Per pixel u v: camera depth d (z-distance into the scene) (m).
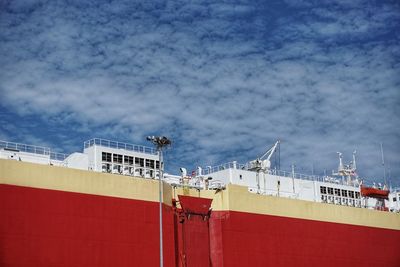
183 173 94.25
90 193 75.31
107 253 74.88
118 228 76.50
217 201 88.44
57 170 73.56
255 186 104.31
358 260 100.38
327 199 113.00
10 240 68.44
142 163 92.25
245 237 88.25
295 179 110.00
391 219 107.50
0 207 68.62
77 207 73.88
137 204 78.88
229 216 87.44
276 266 90.19
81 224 73.69
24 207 70.12
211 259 85.94
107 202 76.31
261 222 90.38
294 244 93.12
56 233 71.62
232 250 86.56
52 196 72.31
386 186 125.94
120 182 78.25
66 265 71.50
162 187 82.12
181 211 84.56
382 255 104.12
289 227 93.25
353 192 117.25
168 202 83.81
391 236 106.38
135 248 77.31
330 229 98.25
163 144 78.38
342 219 100.38
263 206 91.44
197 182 92.75
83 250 73.12
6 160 70.19
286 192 107.56
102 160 88.81
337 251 98.06
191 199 85.88
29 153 82.56
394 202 127.56
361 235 102.06
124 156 91.00
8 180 69.75
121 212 77.25
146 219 79.25
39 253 70.00
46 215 71.38
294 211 94.69
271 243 90.56
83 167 86.75
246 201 89.81
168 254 80.38
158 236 79.75
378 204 117.31
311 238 95.38
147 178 81.50
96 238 74.44
